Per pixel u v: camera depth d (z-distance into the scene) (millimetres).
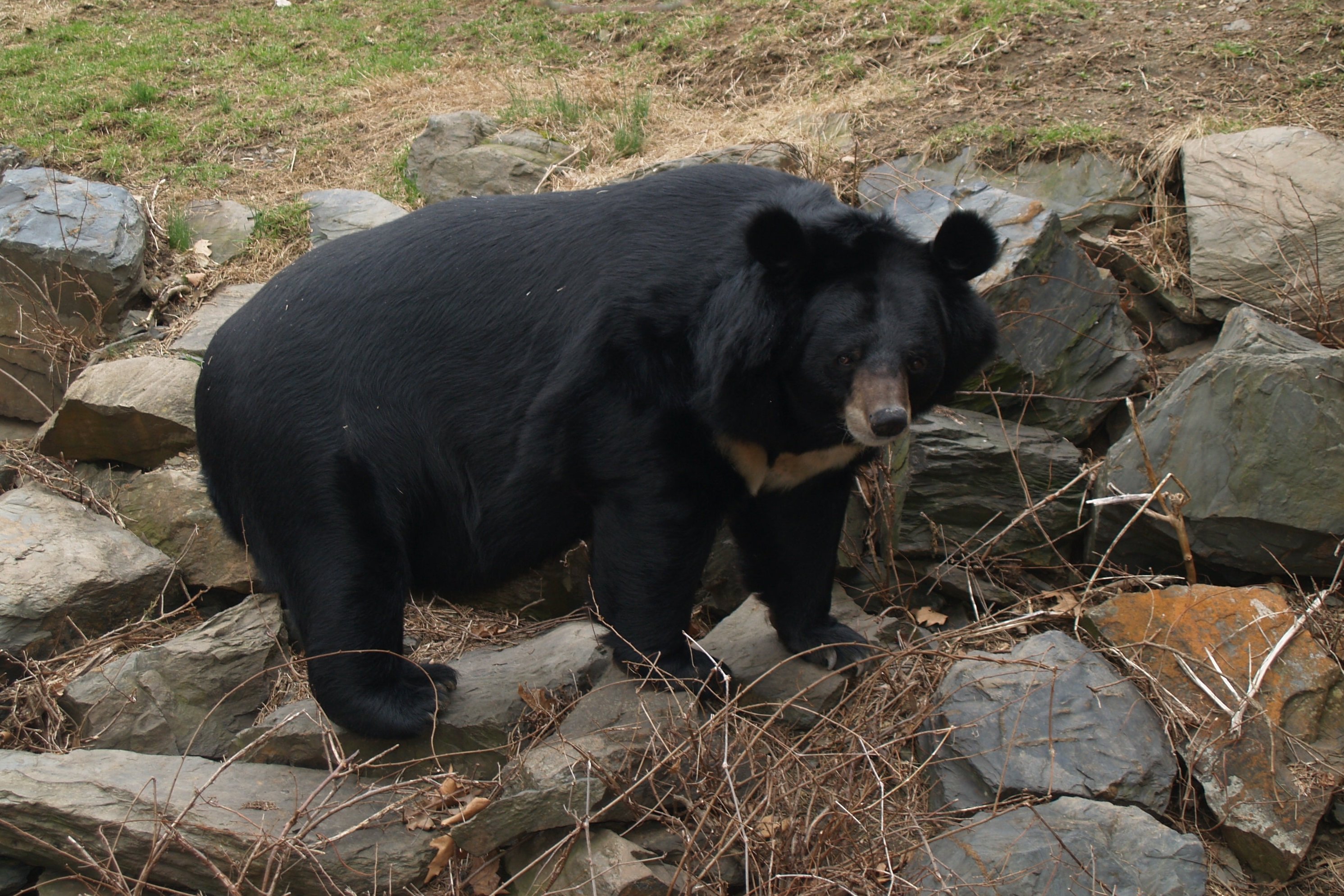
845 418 3158
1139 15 7395
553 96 8320
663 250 3371
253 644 4547
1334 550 4188
